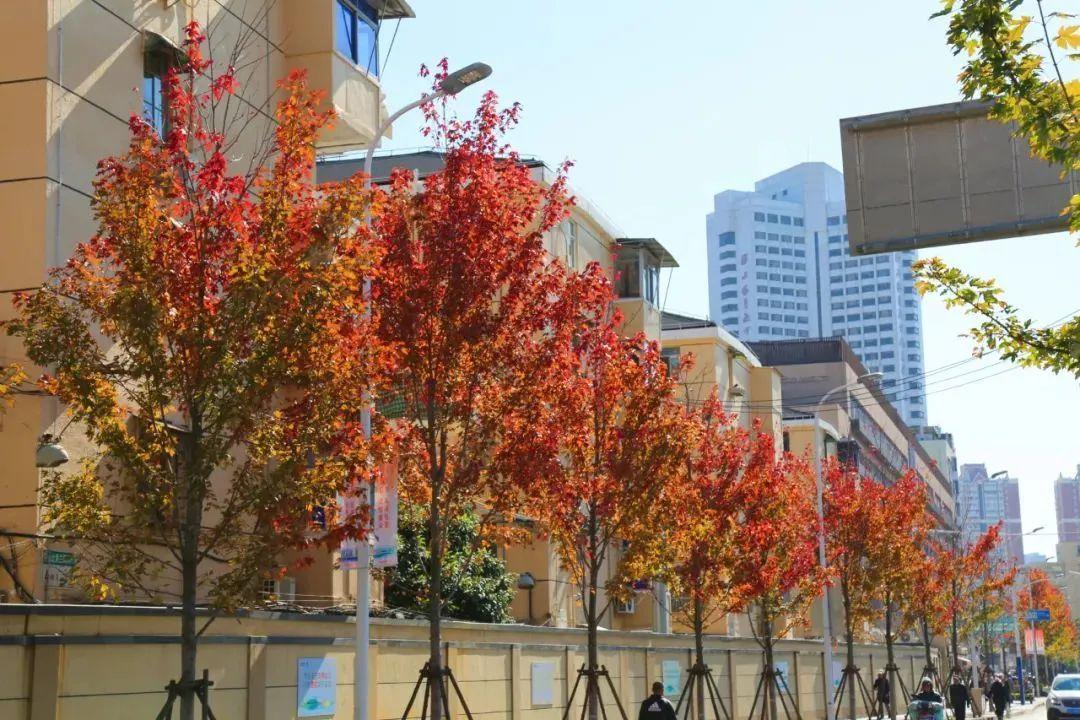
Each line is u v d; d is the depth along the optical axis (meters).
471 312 18.08
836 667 50.62
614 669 31.39
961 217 15.16
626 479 23.61
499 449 19.11
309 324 13.51
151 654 16.91
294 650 19.78
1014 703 93.19
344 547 17.72
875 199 15.43
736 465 30.41
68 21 19.70
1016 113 12.77
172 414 16.25
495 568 30.88
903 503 47.72
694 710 35.88
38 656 15.22
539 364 18.59
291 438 13.82
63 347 13.55
